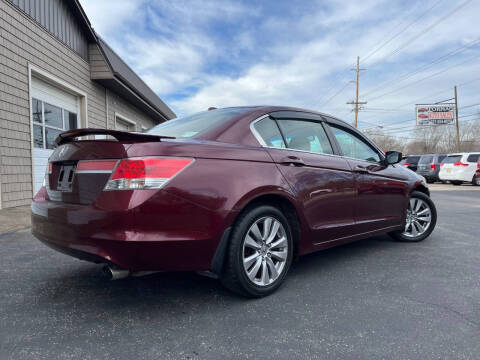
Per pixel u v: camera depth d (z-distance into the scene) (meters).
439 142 55.28
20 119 6.34
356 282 2.78
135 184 1.91
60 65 7.75
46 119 7.49
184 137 2.38
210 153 2.20
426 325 2.03
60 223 2.09
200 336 1.89
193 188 2.04
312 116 3.23
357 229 3.30
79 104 8.86
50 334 1.89
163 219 1.94
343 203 3.11
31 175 6.64
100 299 2.39
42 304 2.29
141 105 12.95
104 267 2.09
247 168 2.35
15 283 2.68
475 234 4.74
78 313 2.16
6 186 5.98
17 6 6.28
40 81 7.27
